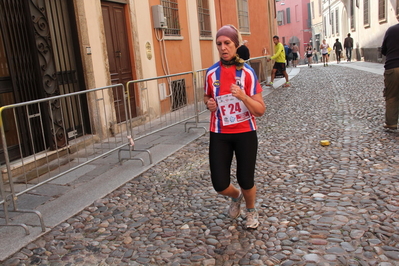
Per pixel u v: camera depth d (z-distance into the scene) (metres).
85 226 3.55
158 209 3.82
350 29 29.03
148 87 6.12
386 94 5.81
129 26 8.14
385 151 4.96
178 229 3.35
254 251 2.88
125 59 8.11
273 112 8.67
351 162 4.66
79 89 6.68
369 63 21.88
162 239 3.19
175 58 10.14
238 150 3.02
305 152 5.28
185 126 7.29
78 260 2.96
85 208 3.96
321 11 42.72
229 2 14.42
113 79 7.63
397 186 3.80
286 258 2.74
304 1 47.88
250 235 3.12
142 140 6.85
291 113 8.34
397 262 2.56
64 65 6.38
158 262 2.85
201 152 5.79
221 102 2.93
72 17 6.57
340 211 3.37
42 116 5.63
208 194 4.09
